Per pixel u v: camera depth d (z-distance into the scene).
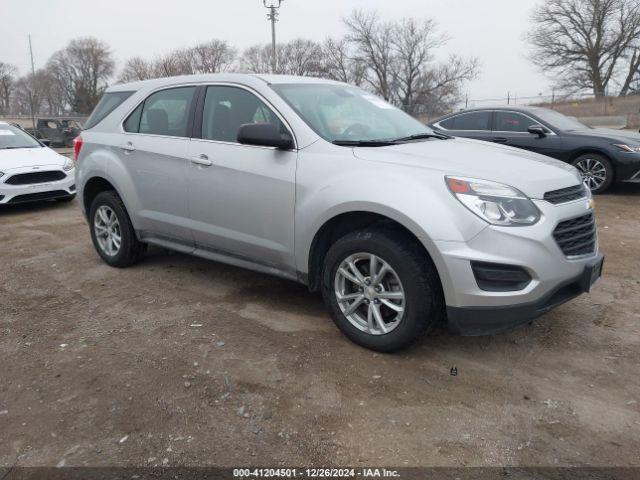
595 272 3.47
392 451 2.61
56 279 5.14
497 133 9.47
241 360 3.47
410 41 51.00
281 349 3.60
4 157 8.90
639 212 7.70
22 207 9.24
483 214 3.07
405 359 3.46
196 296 4.60
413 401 3.01
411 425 2.80
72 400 3.07
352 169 3.49
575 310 4.18
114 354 3.59
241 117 4.18
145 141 4.78
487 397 3.04
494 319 3.12
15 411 2.98
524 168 3.42
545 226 3.13
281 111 3.94
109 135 5.14
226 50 56.88
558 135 8.99
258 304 4.39
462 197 3.12
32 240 6.72
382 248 3.31
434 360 3.45
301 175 3.68
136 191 4.88
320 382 3.20
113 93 5.39
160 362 3.46
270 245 3.94
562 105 37.34
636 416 2.86
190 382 3.22
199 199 4.33
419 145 3.83
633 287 4.67
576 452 2.59
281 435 2.74
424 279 3.23
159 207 4.71
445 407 2.95
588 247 3.48
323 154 3.65
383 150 3.61
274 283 4.88
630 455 2.57
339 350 3.58
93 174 5.23
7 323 4.13
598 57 47.50
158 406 2.99
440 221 3.10
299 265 3.81
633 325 3.91
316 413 2.91
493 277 3.05
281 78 4.34
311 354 3.53
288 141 3.80
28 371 3.40
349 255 3.50
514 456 2.57
